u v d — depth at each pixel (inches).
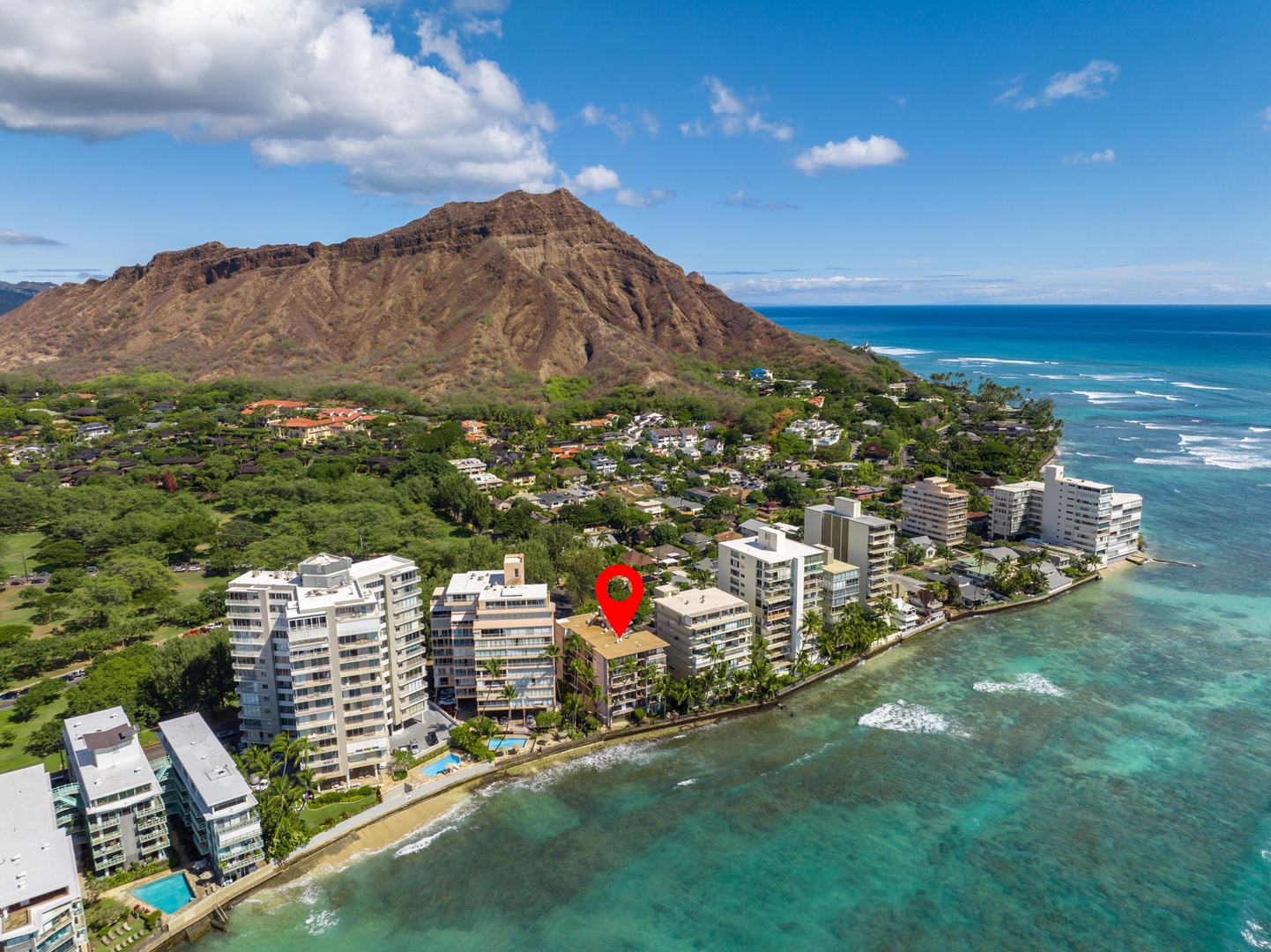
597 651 6092.5
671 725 6112.2
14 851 3858.3
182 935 4126.5
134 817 4441.4
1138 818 5059.1
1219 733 5999.0
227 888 4357.8
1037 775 5511.8
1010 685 6786.4
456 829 4982.8
